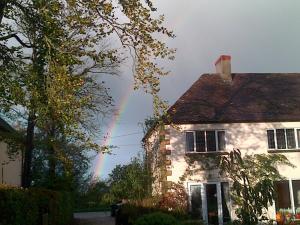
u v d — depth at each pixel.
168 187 25.05
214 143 26.31
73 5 13.91
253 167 25.91
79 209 54.81
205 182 25.53
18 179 33.88
